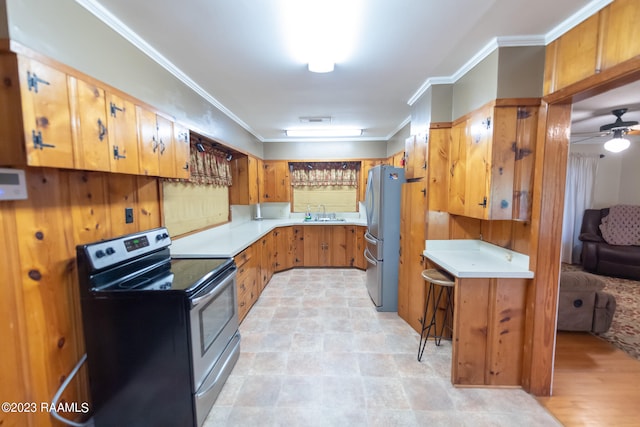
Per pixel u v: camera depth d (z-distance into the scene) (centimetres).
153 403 145
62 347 133
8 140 99
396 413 164
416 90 261
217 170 328
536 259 174
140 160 163
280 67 211
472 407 169
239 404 171
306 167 511
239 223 427
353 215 517
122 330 141
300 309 311
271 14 147
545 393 179
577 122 361
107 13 142
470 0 136
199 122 253
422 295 252
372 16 149
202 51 186
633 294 354
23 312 116
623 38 123
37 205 120
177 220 246
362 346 236
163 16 147
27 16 104
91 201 149
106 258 146
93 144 128
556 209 171
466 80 212
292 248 471
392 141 455
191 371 143
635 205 462
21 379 116
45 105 105
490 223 225
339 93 269
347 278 423
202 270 178
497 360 186
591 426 156
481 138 190
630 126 322
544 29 162
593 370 206
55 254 129
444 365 210
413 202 263
